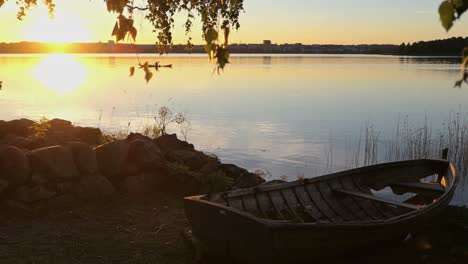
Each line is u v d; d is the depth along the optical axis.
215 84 56.75
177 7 5.52
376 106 35.31
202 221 6.09
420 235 7.47
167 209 8.30
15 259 6.02
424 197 9.42
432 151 17.88
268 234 5.18
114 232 7.14
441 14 2.22
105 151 9.07
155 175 9.30
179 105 34.09
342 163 17.34
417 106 35.03
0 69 94.69
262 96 42.75
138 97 39.12
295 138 22.11
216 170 10.18
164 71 86.88
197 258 6.18
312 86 55.59
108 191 8.62
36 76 71.69
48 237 6.79
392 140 21.36
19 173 7.87
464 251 6.77
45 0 7.97
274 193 7.50
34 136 10.54
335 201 8.30
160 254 6.45
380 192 13.16
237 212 5.52
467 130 21.20
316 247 5.62
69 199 8.08
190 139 21.14
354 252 6.31
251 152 18.95
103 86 51.41
